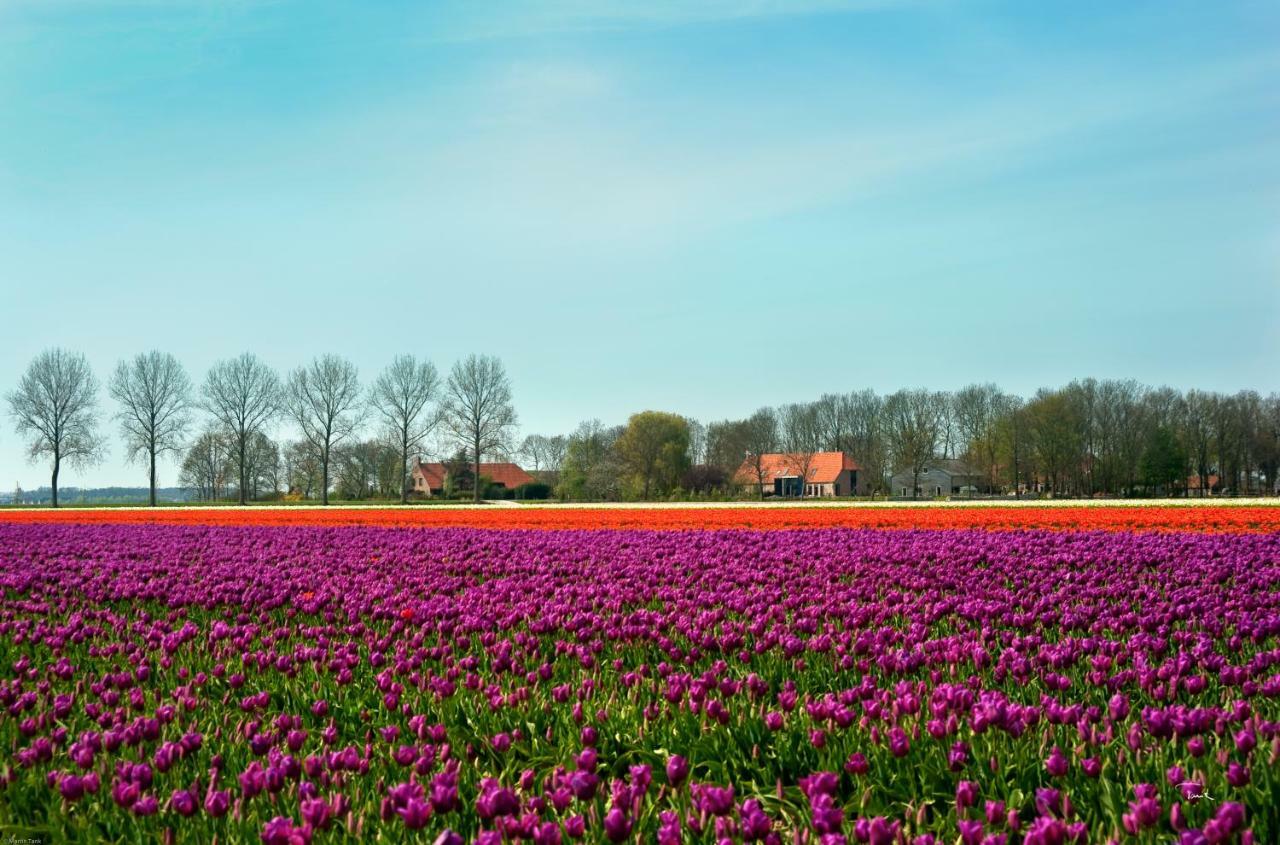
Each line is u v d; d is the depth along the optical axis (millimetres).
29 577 15805
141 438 81750
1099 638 9352
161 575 17500
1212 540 19328
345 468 97938
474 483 93250
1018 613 10852
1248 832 4023
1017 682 7562
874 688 7090
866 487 119812
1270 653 7793
